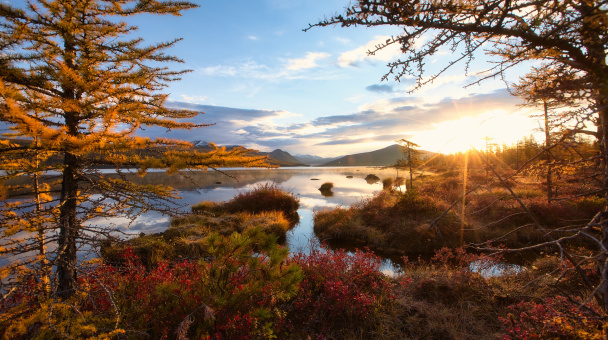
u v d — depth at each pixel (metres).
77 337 2.25
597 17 1.20
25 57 2.65
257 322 2.94
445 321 4.04
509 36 1.45
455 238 9.95
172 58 3.53
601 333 2.08
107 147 2.79
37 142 2.70
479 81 1.70
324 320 3.99
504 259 7.46
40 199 4.22
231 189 28.69
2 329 2.12
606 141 1.73
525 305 3.66
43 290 2.73
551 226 9.55
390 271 7.93
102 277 3.31
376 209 13.80
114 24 3.51
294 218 15.97
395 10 1.22
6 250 2.87
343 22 1.32
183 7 3.58
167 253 6.77
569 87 1.57
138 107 3.10
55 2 3.06
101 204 3.63
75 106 2.74
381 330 3.90
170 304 2.87
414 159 21.03
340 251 5.70
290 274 3.25
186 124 3.71
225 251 3.21
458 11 1.27
